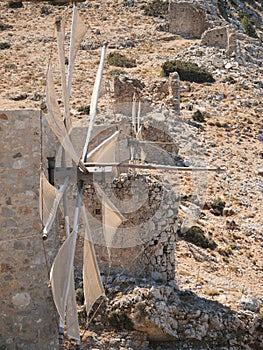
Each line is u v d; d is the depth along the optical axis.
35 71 79.38
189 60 86.12
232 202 53.56
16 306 31.45
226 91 76.50
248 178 58.72
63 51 30.92
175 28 99.06
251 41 95.50
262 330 35.06
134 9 107.31
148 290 33.62
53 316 31.62
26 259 31.34
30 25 100.56
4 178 31.06
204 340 33.91
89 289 30.72
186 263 40.28
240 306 35.78
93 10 107.25
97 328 32.81
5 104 47.84
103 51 34.09
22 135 30.92
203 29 98.38
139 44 93.50
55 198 28.52
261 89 79.56
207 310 34.72
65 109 30.77
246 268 42.88
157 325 32.88
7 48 89.50
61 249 28.45
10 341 31.47
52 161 30.95
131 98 54.91
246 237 47.91
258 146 65.69
